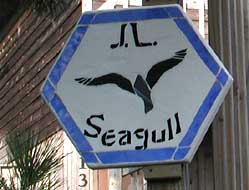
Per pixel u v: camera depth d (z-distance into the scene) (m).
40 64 10.52
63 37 9.59
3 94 12.42
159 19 1.79
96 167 1.72
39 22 10.49
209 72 1.71
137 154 1.71
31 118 10.73
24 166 2.87
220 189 2.35
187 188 1.87
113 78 1.78
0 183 3.00
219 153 2.38
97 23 1.83
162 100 1.73
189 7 8.09
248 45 2.51
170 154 1.69
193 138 1.68
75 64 1.82
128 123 1.74
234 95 2.45
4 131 12.07
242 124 2.44
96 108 1.77
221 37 2.48
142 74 1.77
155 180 1.77
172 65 1.75
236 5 2.50
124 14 1.82
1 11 5.38
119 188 7.95
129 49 1.79
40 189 2.89
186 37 1.76
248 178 2.40
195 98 1.71
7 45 12.11
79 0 9.10
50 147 3.33
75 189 8.60
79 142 1.75
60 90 1.80
